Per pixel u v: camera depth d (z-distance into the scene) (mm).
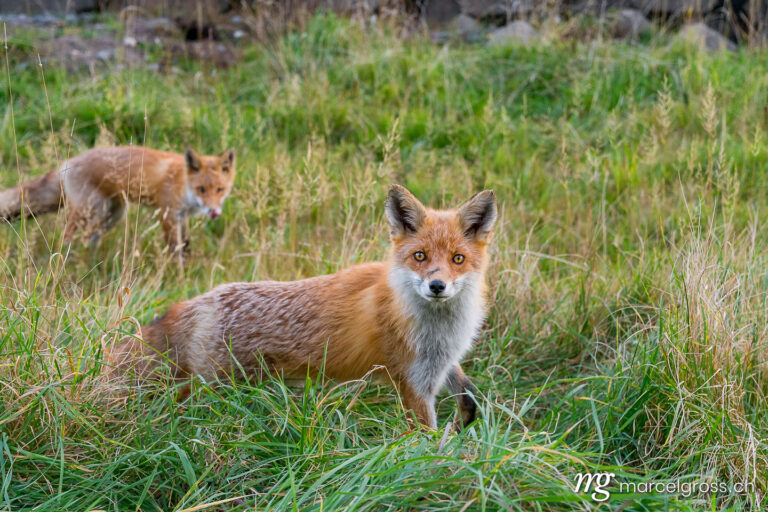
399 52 11461
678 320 4578
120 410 4199
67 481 3770
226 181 8414
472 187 8242
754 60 11000
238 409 4109
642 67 10766
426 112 10211
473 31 12977
